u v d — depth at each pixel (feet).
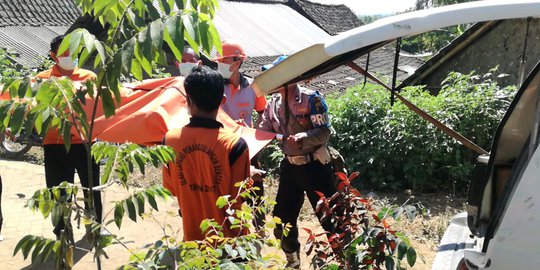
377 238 8.13
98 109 12.23
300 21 69.51
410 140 25.11
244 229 9.50
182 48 6.62
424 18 7.67
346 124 26.61
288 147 13.42
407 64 76.69
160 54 6.88
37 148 32.32
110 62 7.00
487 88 26.89
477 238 9.01
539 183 6.89
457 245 9.66
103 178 7.84
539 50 32.32
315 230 19.39
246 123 15.83
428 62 35.70
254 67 43.11
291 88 13.10
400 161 25.57
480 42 34.24
